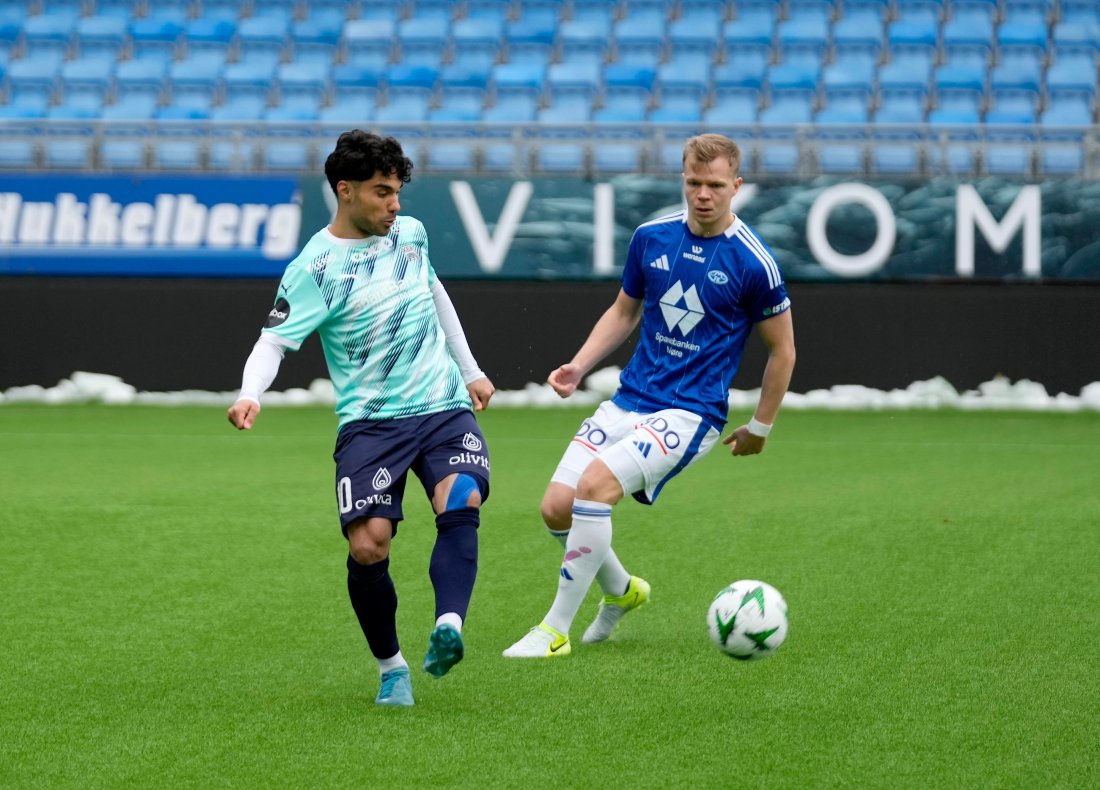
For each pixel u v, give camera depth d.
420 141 54.19
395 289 15.42
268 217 52.72
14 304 53.09
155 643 18.58
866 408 51.47
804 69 66.31
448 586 14.95
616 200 52.25
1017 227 51.25
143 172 53.22
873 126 52.88
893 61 66.88
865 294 51.69
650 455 17.81
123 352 53.22
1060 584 22.47
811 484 33.94
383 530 15.05
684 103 64.56
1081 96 64.19
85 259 52.72
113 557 24.70
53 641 18.64
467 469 15.45
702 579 23.16
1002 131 52.59
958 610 20.56
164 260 52.72
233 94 66.31
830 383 52.06
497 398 52.66
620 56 67.94
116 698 15.81
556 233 52.34
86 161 55.69
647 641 18.75
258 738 14.23
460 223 52.53
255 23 70.25
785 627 16.19
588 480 17.77
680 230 18.27
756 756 13.63
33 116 65.31
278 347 15.12
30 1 72.00
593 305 52.34
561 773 13.10
